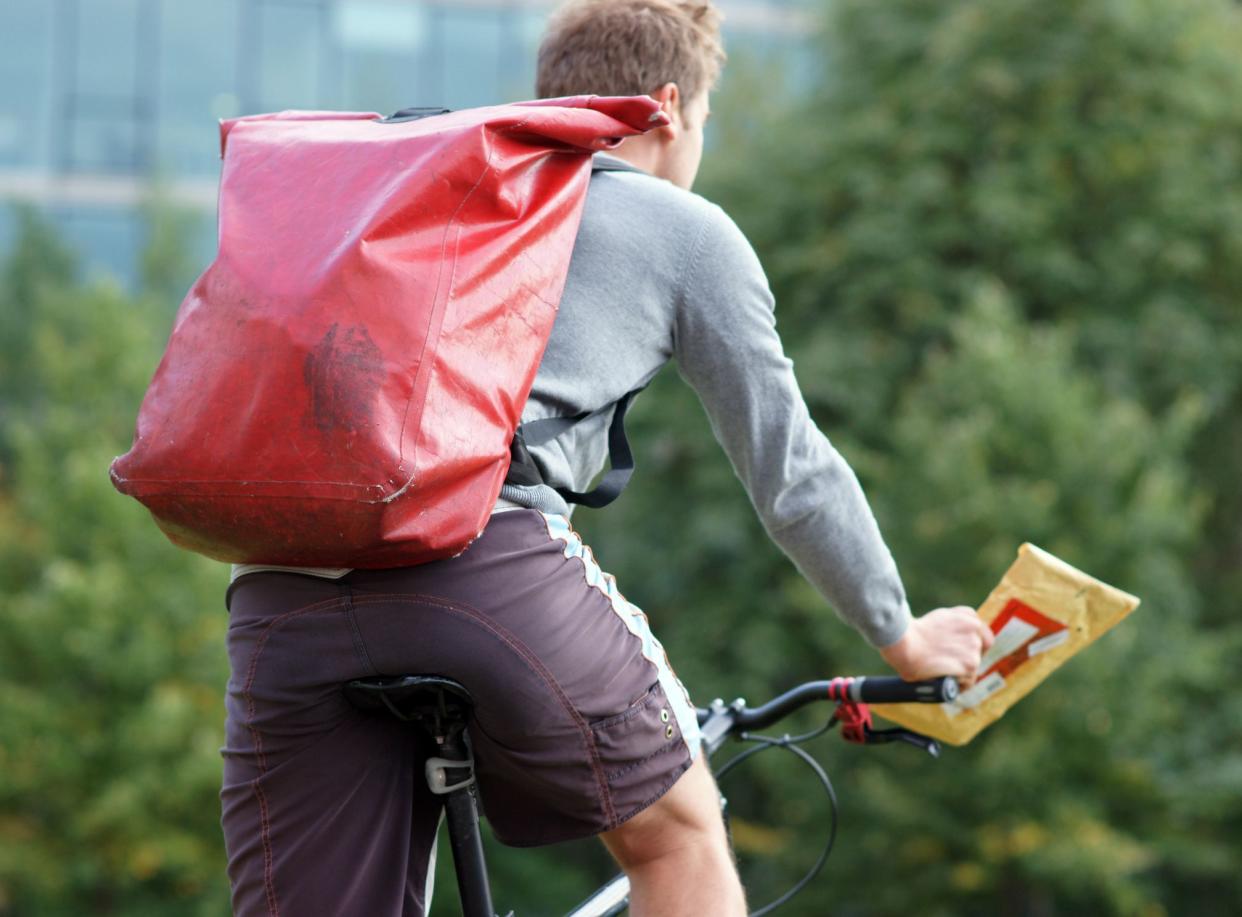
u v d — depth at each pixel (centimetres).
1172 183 2923
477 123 300
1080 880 2377
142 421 296
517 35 5472
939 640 398
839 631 2533
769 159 3169
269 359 281
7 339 4575
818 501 356
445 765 325
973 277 2869
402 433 276
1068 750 2444
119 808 2703
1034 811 2427
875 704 423
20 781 2762
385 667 311
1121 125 2933
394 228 289
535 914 3042
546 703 310
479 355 290
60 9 5306
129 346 3178
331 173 306
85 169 5331
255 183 317
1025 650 409
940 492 2514
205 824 2825
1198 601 2831
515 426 297
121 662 2791
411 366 280
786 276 3023
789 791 2622
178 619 2852
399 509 278
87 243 5319
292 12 5378
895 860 2533
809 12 3403
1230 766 2547
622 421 337
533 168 311
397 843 330
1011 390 2595
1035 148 2927
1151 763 2483
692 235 334
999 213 2816
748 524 2883
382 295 284
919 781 2472
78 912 2822
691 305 333
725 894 333
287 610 316
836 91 3222
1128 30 2969
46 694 2828
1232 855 2600
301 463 277
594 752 317
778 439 346
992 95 2966
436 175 294
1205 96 2962
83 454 3012
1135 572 2489
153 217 4712
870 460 2681
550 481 322
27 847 2783
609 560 3078
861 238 2892
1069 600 399
